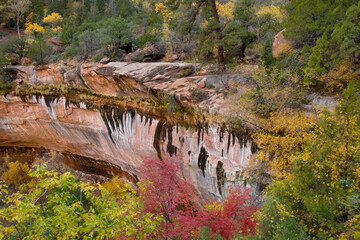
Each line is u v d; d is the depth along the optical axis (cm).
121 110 2095
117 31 2502
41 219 618
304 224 762
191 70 1814
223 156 1473
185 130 1691
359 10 1024
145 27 3562
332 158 691
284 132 1105
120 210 698
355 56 1062
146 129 1944
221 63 1680
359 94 928
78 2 5116
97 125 2344
